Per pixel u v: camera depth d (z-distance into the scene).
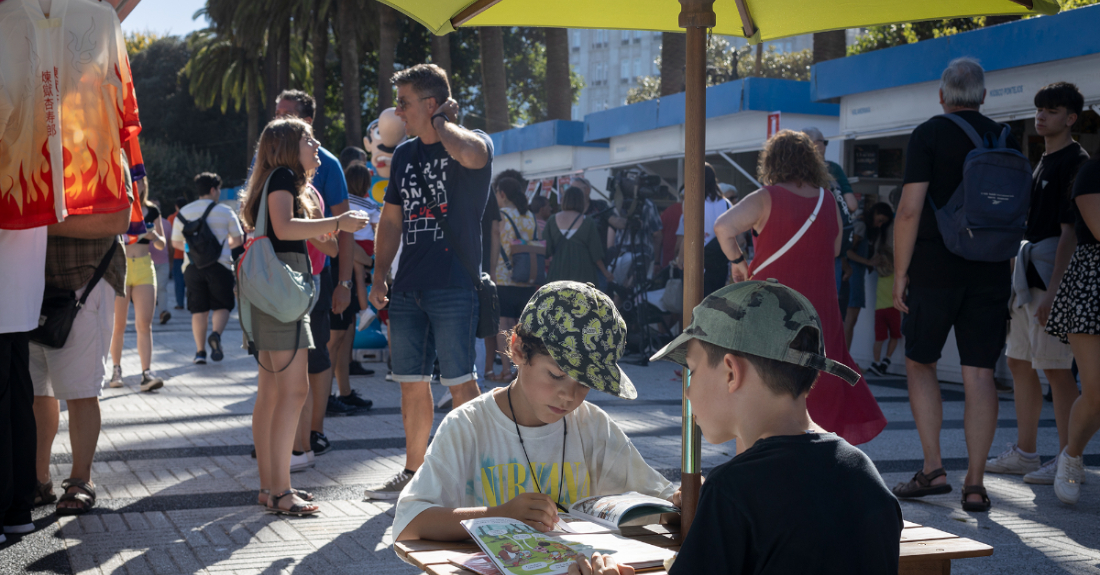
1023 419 5.16
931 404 4.51
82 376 4.12
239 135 54.97
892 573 1.49
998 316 4.35
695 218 1.97
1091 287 4.28
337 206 5.27
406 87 4.33
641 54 90.31
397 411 7.12
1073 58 7.18
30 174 3.58
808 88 10.19
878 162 10.66
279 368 4.16
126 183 4.21
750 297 1.62
